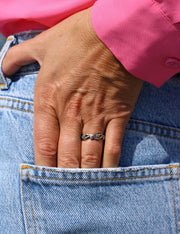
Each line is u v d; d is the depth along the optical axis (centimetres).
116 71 47
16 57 51
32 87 51
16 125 51
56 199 48
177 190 51
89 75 47
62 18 50
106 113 48
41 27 52
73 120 48
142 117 50
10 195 50
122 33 45
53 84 48
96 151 48
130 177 49
